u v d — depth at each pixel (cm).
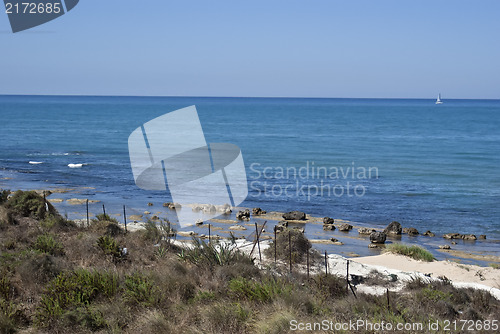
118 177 4791
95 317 920
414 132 11362
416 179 5041
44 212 1947
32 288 1069
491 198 4116
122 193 3984
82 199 3659
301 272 1474
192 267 1344
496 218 3456
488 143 8925
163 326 884
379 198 4053
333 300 1173
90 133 10006
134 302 1004
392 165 6038
